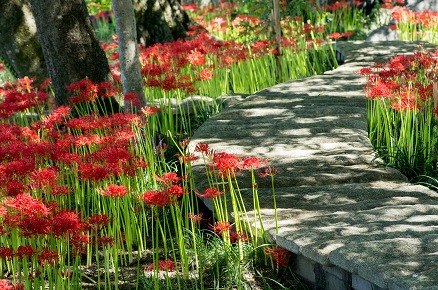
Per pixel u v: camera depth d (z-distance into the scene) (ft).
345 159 19.45
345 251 12.86
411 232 13.78
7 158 16.11
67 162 16.06
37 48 29.01
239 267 14.69
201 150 15.07
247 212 16.38
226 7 50.14
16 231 15.30
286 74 35.06
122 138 17.25
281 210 16.38
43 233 12.71
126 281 15.71
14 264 15.69
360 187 17.47
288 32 40.04
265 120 24.14
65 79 24.12
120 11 23.27
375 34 46.75
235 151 20.68
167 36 41.32
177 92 28.22
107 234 17.30
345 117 23.84
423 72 22.94
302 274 14.96
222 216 15.66
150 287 14.74
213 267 15.47
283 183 17.99
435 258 12.14
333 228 14.52
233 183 18.01
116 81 26.14
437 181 17.95
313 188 17.53
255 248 15.14
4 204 13.92
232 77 34.88
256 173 18.58
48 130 19.51
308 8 38.60
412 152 20.13
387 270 11.85
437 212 15.38
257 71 35.47
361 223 14.79
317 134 22.06
